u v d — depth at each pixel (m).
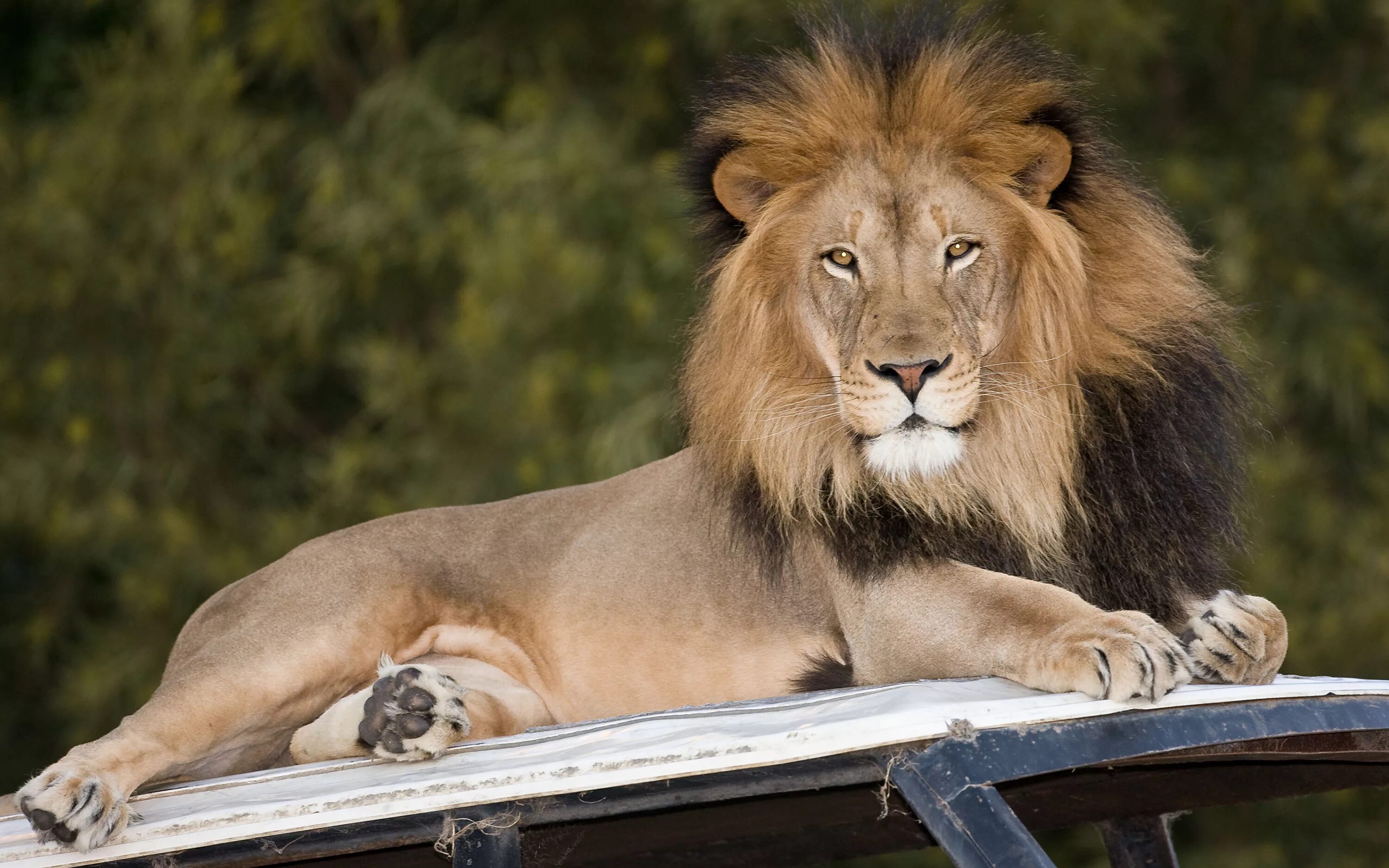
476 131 19.45
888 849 6.98
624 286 18.86
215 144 20.75
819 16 7.72
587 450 17.70
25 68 24.66
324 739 6.70
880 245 6.91
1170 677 5.38
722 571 7.95
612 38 21.70
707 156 7.48
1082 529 7.07
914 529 7.00
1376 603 17.02
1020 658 6.04
